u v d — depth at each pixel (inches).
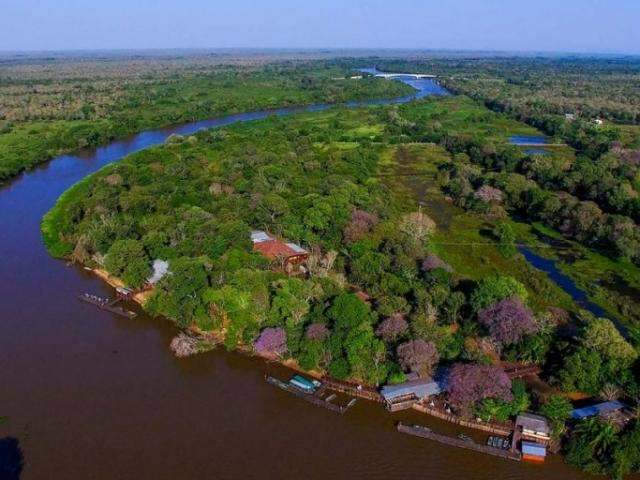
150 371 3796.8
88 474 2960.1
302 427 3282.5
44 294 4803.2
